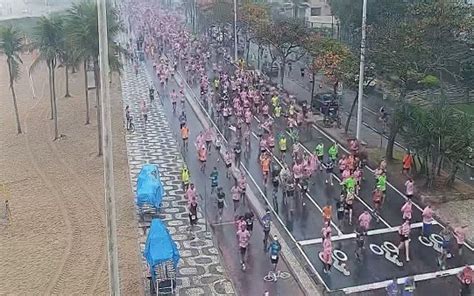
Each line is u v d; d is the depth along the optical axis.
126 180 42.44
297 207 37.72
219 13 91.56
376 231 34.28
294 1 99.06
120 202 38.66
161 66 77.19
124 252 32.12
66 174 44.88
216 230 34.75
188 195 35.81
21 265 30.95
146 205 36.31
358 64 48.50
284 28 64.94
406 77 43.06
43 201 39.59
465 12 46.81
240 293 28.30
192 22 121.56
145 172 38.78
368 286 28.72
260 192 40.06
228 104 60.06
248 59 82.94
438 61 44.41
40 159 48.66
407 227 31.58
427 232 33.38
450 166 41.28
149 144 50.66
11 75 55.97
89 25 48.34
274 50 79.38
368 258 31.34
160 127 55.72
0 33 55.25
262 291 28.52
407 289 27.16
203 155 44.75
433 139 38.59
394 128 43.50
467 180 41.22
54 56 54.25
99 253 32.16
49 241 33.72
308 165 41.22
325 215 34.09
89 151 50.16
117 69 51.34
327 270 29.77
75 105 66.31
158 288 26.92
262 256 31.81
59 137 54.41
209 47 95.62
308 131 53.41
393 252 31.89
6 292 28.25
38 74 84.31
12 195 40.81
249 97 59.53
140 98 67.31
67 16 53.59
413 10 49.12
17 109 62.28
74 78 80.69
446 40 44.41
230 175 43.25
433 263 30.80
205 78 68.88
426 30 43.34
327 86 69.06
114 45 50.66
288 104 60.25
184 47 95.38
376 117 57.25
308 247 32.66
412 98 58.72
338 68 52.03
